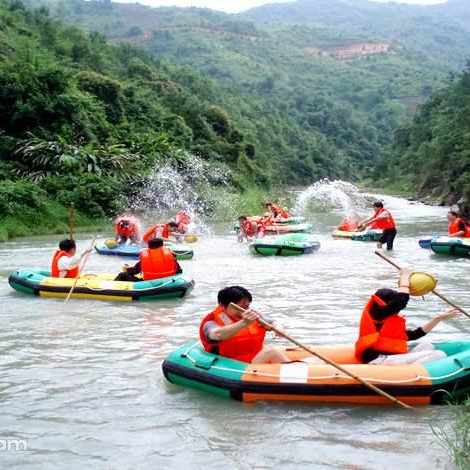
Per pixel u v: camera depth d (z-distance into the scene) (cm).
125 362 646
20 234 2134
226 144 4294
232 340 543
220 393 532
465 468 397
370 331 542
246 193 3712
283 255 1532
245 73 14175
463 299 955
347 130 11362
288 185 7512
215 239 1994
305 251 1537
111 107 3566
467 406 498
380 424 479
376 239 1909
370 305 546
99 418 502
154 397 543
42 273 1065
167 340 730
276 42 19838
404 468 412
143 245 1609
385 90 15250
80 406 528
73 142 2795
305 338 728
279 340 721
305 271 1256
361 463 421
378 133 12275
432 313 862
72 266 1014
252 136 6003
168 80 5178
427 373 505
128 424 490
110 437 468
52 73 2862
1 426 489
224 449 445
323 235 2150
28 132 2709
